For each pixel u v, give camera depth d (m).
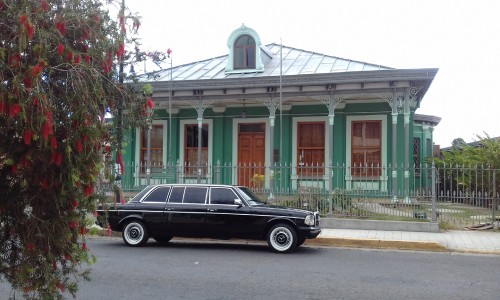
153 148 22.08
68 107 3.47
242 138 21.05
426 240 11.97
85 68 3.47
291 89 18.47
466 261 10.00
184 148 21.75
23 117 3.05
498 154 14.42
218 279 8.06
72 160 3.48
